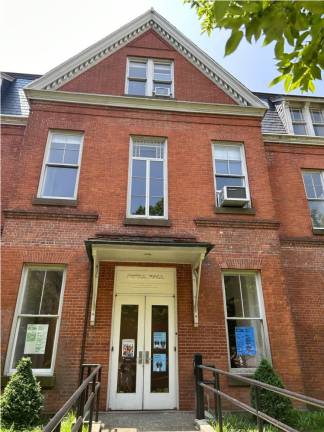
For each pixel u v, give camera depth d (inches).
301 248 393.7
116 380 299.6
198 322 319.0
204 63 455.5
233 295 341.1
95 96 402.9
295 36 110.8
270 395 260.5
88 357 295.1
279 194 425.4
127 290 327.9
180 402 292.7
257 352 322.0
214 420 246.5
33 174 356.8
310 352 348.5
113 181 365.1
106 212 349.4
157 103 412.8
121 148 383.9
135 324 319.6
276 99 515.5
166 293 331.9
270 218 370.9
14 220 329.7
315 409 313.4
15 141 404.8
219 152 408.2
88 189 356.8
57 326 302.4
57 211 339.9
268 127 482.6
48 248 324.2
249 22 102.7
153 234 345.7
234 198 367.2
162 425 245.9
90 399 178.4
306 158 451.5
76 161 378.3
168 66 462.0
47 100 396.8
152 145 400.5
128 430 232.1
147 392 298.4
